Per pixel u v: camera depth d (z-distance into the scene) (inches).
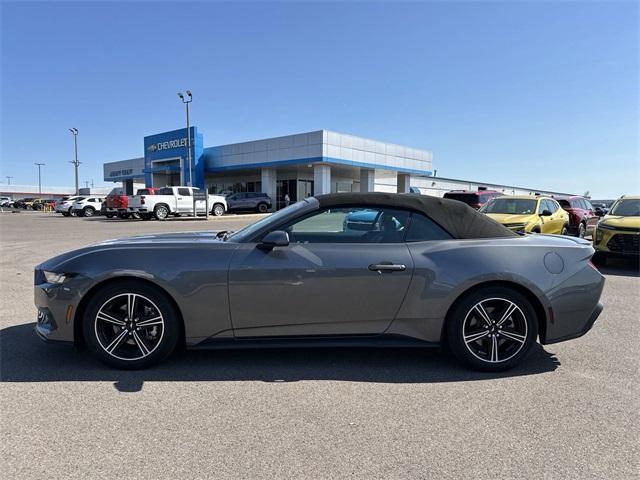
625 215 401.7
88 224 932.0
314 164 1323.8
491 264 146.9
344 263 145.0
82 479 93.1
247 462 99.7
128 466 97.8
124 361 147.7
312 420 118.5
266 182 1435.8
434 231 154.5
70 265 144.4
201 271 143.2
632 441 109.9
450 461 101.0
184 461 99.8
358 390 136.9
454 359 163.0
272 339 148.3
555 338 152.9
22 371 148.1
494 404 128.5
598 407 127.1
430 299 146.6
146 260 143.7
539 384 142.3
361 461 100.6
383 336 149.7
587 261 156.3
